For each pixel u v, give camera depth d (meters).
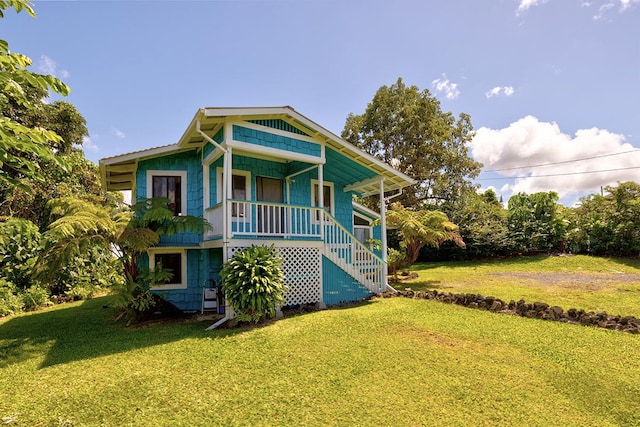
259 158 9.45
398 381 3.82
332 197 11.65
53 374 4.26
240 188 9.26
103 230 6.79
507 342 5.06
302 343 5.29
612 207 16.70
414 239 13.12
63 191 13.24
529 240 18.05
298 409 3.25
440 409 3.20
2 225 7.64
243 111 7.13
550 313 6.41
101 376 4.16
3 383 4.00
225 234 7.00
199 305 8.52
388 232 21.70
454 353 4.67
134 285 6.97
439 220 13.12
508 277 13.09
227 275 6.56
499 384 3.69
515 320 6.34
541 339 5.13
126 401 3.48
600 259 15.84
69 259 6.35
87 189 15.38
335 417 3.09
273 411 3.22
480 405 3.26
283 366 4.35
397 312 7.23
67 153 14.59
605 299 8.17
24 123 12.16
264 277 6.62
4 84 2.78
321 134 8.49
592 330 5.56
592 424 2.90
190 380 3.97
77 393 3.69
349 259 9.62
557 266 15.36
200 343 5.43
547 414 3.07
